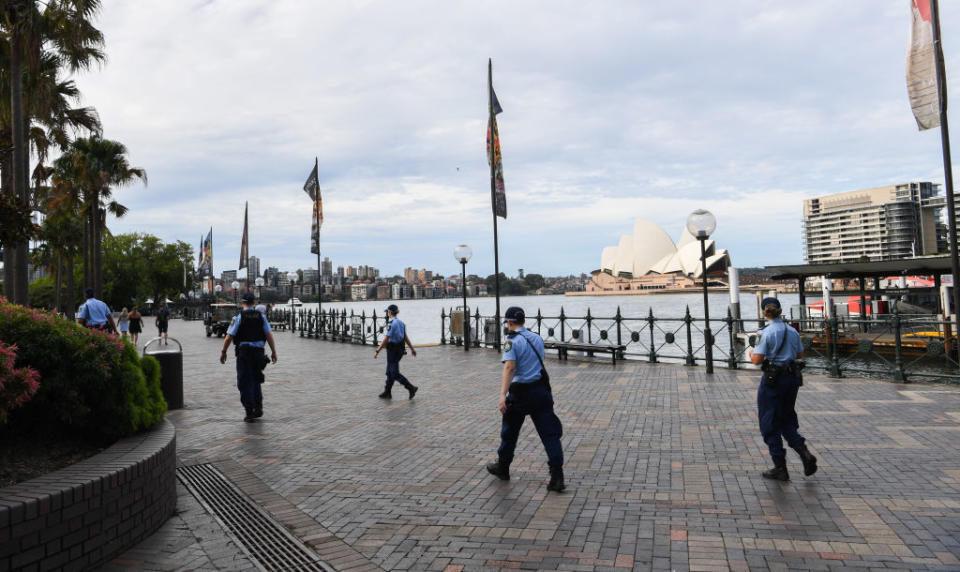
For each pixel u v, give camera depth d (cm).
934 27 1132
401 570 374
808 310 2805
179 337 3172
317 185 2878
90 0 1903
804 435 700
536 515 465
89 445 466
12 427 443
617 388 1084
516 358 533
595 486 534
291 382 1264
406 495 522
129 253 8306
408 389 1040
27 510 319
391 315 1044
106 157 3694
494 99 1848
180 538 425
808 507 465
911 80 1176
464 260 1908
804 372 1273
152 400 507
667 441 688
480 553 397
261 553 402
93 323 1297
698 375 1225
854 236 13988
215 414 914
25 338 443
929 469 550
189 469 612
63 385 436
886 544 391
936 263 2148
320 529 446
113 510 384
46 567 330
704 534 418
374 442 721
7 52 1911
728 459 608
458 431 769
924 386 1005
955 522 424
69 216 4031
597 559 382
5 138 620
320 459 647
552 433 529
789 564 367
